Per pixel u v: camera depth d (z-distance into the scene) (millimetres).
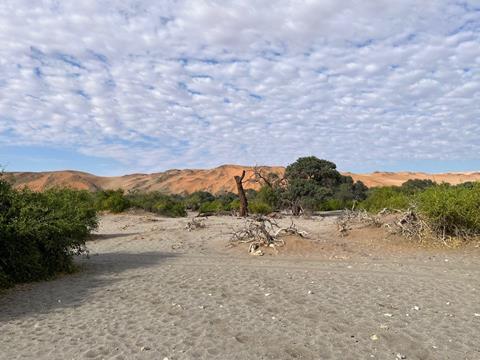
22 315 6988
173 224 24766
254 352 5242
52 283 9484
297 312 6832
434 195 14531
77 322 6559
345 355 5121
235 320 6469
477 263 11125
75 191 14953
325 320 6410
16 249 9352
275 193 37656
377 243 14547
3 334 6078
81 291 8625
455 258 11906
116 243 17438
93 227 13812
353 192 47969
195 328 6145
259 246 13781
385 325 6117
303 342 5543
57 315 6957
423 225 14656
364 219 17297
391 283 8875
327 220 26656
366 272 10172
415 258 12070
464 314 6641
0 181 10016
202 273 10305
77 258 13266
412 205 15523
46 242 9875
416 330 5930
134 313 6957
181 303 7488
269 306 7207
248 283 9023
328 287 8555
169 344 5543
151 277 9914
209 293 8164
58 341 5754
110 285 9141
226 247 14703
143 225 25312
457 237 14133
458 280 9125
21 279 9477
